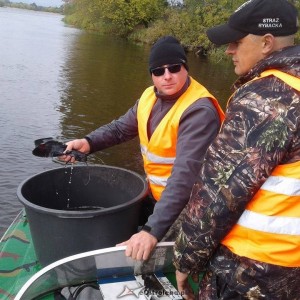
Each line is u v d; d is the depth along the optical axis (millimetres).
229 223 1466
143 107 2260
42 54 16562
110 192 2572
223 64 20469
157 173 2252
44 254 2148
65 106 9328
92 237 2059
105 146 2572
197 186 1509
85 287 1957
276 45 1491
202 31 24938
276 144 1378
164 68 2055
